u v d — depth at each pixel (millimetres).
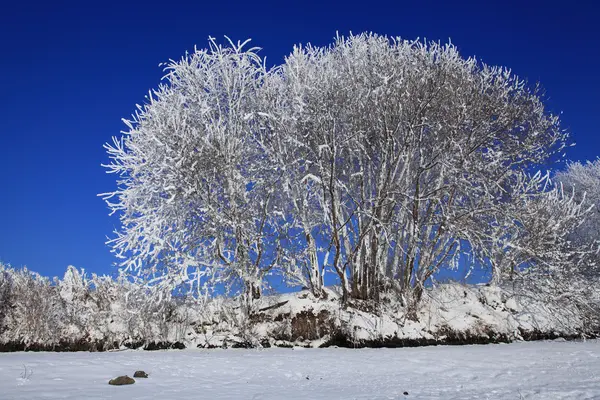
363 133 21453
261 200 22141
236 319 20844
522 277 22750
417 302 21578
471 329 20609
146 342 19766
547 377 10367
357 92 21594
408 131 20500
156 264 19953
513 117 21562
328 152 20875
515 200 21844
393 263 22812
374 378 10641
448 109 20969
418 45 22641
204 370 11391
